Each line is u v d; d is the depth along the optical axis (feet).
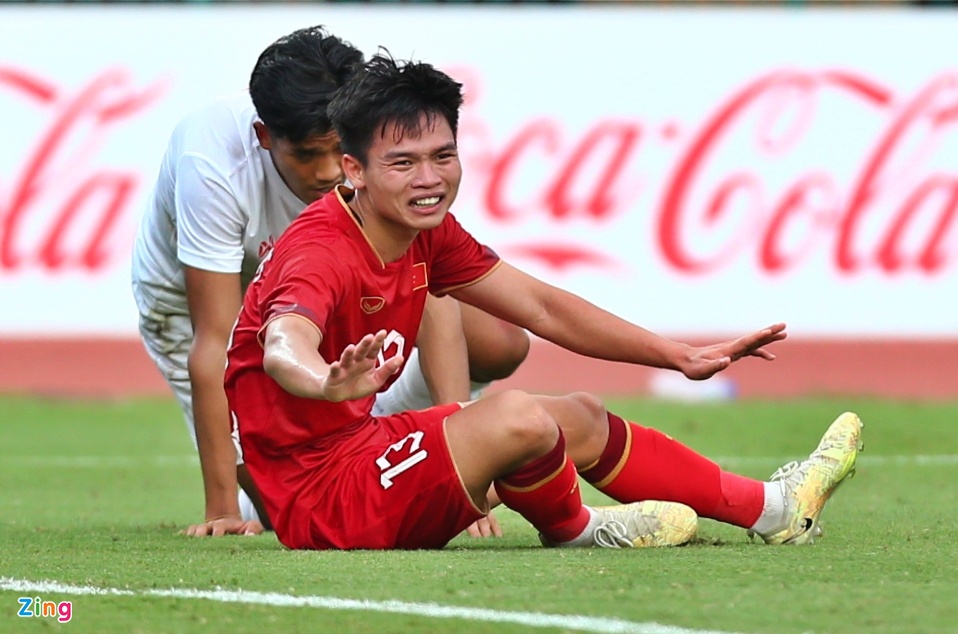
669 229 133.39
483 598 35.91
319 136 49.83
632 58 133.59
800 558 42.24
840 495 68.23
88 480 83.15
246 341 44.55
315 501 43.98
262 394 44.34
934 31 134.51
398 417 44.52
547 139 132.87
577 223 132.77
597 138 133.28
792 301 133.90
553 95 133.18
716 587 37.14
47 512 66.33
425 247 45.60
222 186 53.06
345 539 43.75
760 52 134.21
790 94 134.21
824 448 46.57
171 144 55.67
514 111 132.77
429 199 42.27
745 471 81.05
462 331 54.34
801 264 133.90
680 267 133.28
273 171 53.47
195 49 132.05
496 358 57.47
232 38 132.46
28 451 99.86
